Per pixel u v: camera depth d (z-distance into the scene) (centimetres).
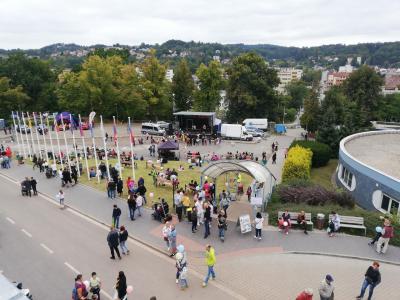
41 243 1794
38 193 2569
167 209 2080
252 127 5812
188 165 3516
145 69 6309
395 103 8188
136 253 1694
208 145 4662
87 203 2347
